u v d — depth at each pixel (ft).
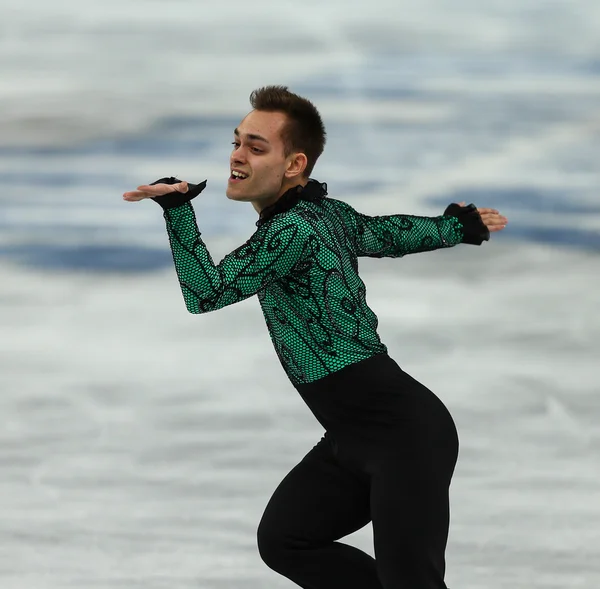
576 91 177.99
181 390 73.31
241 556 47.85
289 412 68.33
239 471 58.29
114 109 170.60
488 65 193.26
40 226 121.80
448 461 32.30
